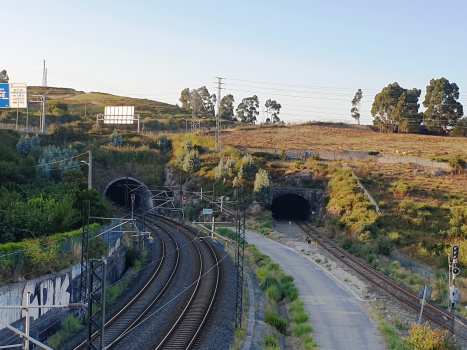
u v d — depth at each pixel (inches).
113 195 3304.6
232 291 1467.8
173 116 7101.4
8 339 833.5
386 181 2957.7
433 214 2322.8
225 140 4682.6
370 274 1579.7
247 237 2440.9
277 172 3344.0
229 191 3063.5
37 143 3181.6
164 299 1363.2
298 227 2743.6
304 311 1227.9
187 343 990.4
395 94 5753.0
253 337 1053.8
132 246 1964.8
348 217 2418.8
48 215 1535.4
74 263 1208.8
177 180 3368.6
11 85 2502.5
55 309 1060.5
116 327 1085.1
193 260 1934.1
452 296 999.6
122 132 4303.6
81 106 6471.5
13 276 952.9
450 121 5457.7
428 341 852.0
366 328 1087.6
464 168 3240.7
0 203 1523.1
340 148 4315.9
